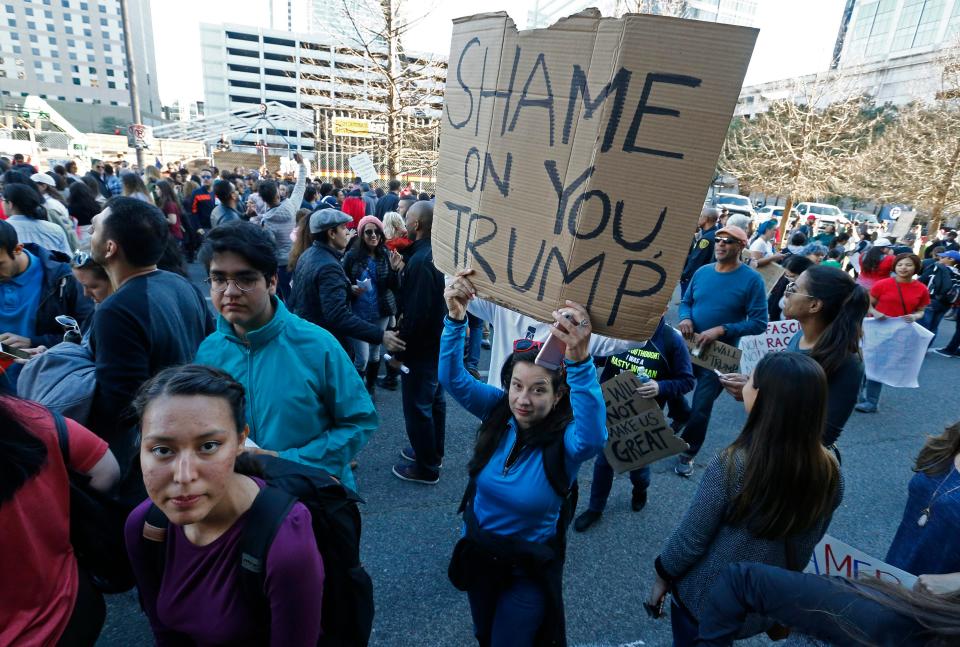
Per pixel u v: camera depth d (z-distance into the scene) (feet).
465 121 5.34
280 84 308.19
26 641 4.23
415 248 10.85
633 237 4.36
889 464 14.38
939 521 5.43
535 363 5.35
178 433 3.40
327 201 29.12
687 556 5.29
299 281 11.46
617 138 4.21
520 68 4.71
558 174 4.57
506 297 5.14
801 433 4.71
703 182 4.10
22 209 13.53
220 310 5.68
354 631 4.64
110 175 37.55
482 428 6.29
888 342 17.34
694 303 13.28
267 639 4.05
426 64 38.29
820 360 7.84
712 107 3.98
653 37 3.97
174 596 3.99
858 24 180.55
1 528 3.97
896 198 60.39
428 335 10.63
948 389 20.95
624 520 11.09
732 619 4.04
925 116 57.67
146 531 4.00
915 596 3.14
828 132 62.85
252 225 5.68
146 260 6.53
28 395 6.13
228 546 3.86
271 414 5.89
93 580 5.15
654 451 9.15
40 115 88.28
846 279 8.30
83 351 6.68
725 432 15.69
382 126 46.19
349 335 10.71
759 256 24.88
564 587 9.14
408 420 11.37
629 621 8.50
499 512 5.93
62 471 4.48
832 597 3.47
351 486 6.47
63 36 351.05
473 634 8.05
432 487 11.84
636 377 9.15
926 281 25.55
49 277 9.18
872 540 11.12
